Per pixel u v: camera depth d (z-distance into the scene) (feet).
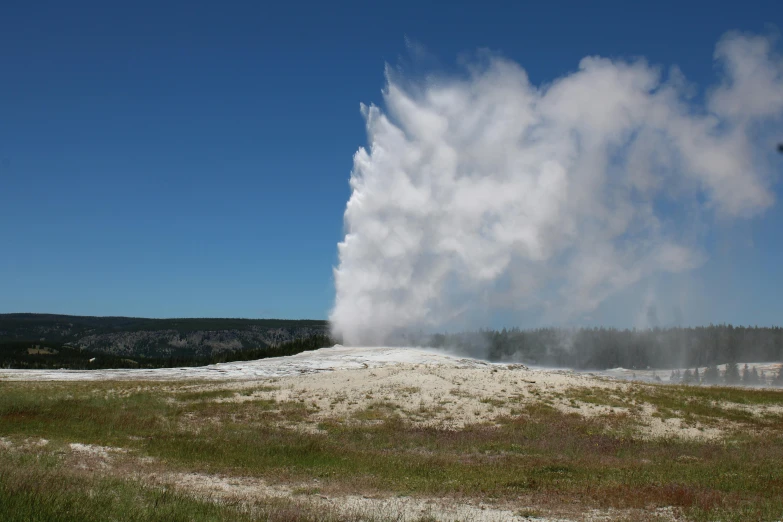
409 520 41.01
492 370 134.00
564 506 46.88
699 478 58.80
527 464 66.54
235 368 164.04
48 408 88.33
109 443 67.92
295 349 235.81
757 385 251.19
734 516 44.29
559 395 108.58
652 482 56.49
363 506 45.27
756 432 93.86
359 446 75.46
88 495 38.01
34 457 53.21
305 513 40.37
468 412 96.58
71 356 350.84
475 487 52.54
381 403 99.86
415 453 72.84
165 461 59.98
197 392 107.04
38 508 33.24
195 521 35.42
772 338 375.45
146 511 36.40
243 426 84.17
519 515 44.19
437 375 122.93
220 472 56.85
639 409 103.30
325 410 96.17
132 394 104.12
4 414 82.23
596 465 66.44
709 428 94.99
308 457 65.16
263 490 50.65
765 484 55.67
